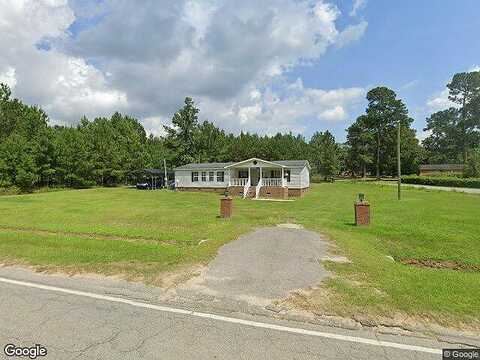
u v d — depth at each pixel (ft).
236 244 25.26
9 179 121.70
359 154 213.46
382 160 214.69
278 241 26.37
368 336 11.14
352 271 18.08
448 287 15.49
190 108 173.99
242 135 220.02
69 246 25.23
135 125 234.58
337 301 13.93
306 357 9.86
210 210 55.77
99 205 66.23
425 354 10.05
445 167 209.56
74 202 73.97
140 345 10.61
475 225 37.27
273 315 12.81
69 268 19.17
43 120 157.07
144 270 18.57
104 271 18.53
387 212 49.75
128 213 51.37
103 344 10.69
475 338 10.96
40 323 12.20
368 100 215.31
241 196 99.30
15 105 148.97
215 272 18.15
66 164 140.97
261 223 38.63
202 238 29.68
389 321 12.16
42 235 30.60
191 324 12.10
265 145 202.08
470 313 12.68
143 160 173.06
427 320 12.18
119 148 170.09
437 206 57.88
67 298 14.67
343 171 248.52
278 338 11.02
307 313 12.92
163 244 27.53
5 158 120.88
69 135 149.28
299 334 11.30
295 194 100.22
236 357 9.86
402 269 19.25
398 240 30.55
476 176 139.33
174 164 173.17
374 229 34.96
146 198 86.99
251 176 113.29
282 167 100.58
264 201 79.41
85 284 16.51
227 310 13.32
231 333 11.38
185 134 174.91
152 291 15.48
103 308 13.58
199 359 9.77
